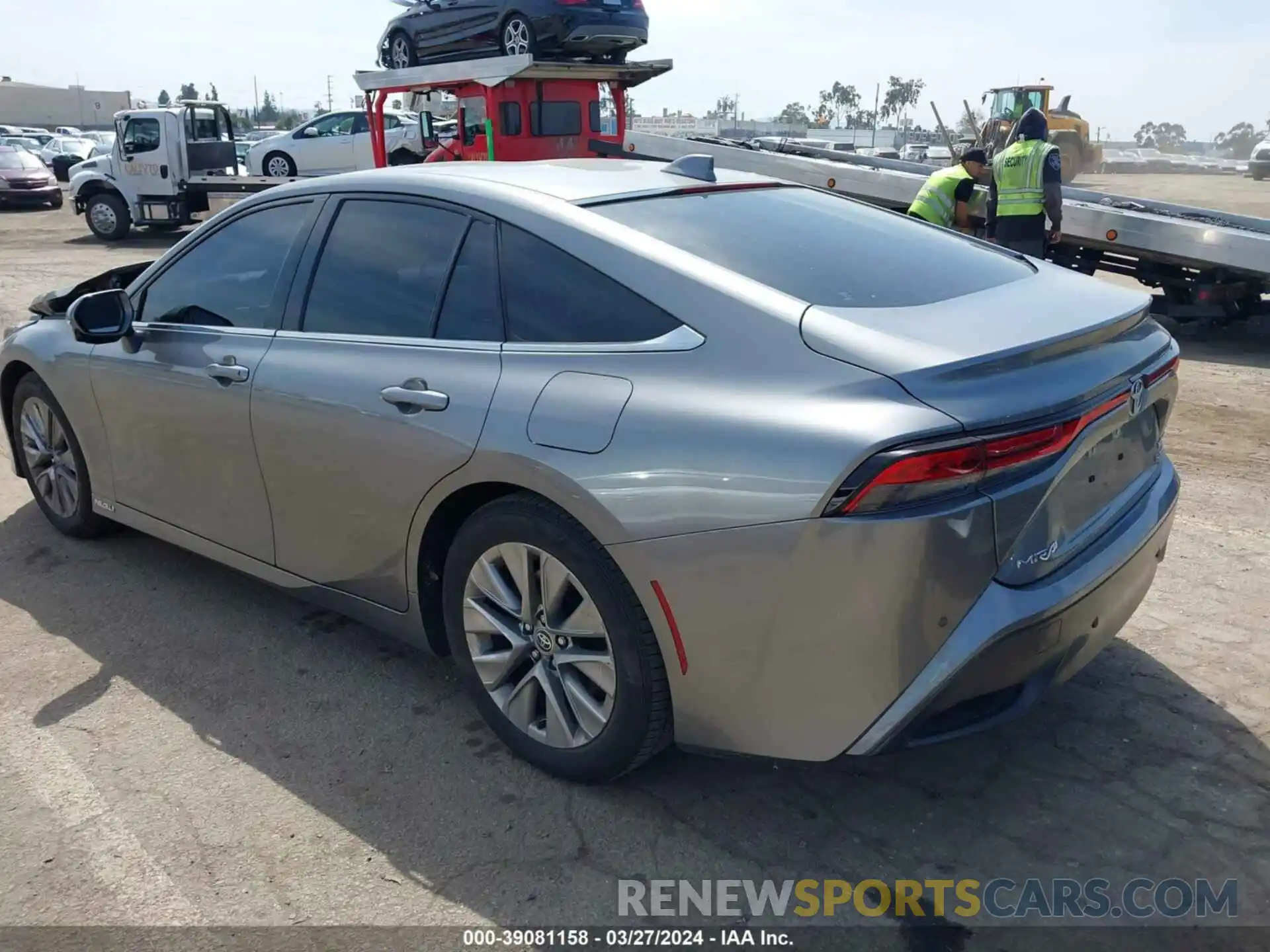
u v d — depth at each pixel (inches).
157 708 133.3
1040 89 1179.3
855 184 448.8
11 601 163.9
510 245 117.9
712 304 102.8
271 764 121.2
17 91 3521.2
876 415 89.4
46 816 111.9
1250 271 350.3
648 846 107.0
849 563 89.5
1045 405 93.0
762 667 96.5
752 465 93.2
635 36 469.4
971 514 90.0
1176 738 124.0
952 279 117.0
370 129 526.0
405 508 121.0
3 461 232.7
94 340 150.7
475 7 479.8
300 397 130.1
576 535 106.0
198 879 102.5
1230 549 178.2
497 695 120.1
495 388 112.0
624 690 106.3
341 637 152.3
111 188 725.3
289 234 142.3
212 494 149.5
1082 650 107.0
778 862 104.7
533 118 459.5
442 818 111.3
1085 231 379.2
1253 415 269.1
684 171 137.3
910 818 111.0
